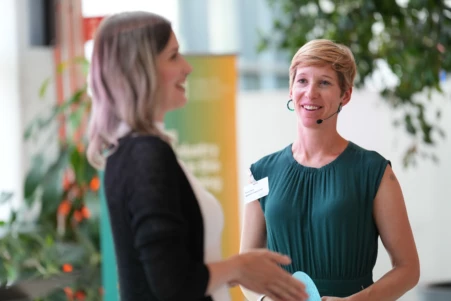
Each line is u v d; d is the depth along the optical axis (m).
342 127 6.48
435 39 4.83
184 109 5.13
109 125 1.87
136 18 1.87
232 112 5.23
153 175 1.76
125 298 1.84
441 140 6.24
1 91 6.91
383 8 4.92
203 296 1.81
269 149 6.73
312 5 5.85
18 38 6.97
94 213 5.71
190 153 5.14
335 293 2.55
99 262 5.59
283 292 1.85
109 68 1.84
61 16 6.88
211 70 5.20
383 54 5.14
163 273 1.69
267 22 9.21
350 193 2.54
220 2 8.86
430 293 5.78
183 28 8.45
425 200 6.31
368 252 2.57
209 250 1.92
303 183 2.61
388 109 6.32
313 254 2.58
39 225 5.86
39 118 6.02
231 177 5.23
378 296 2.47
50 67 6.95
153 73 1.83
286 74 9.54
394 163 6.35
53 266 5.40
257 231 2.74
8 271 5.34
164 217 1.72
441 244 6.28
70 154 5.75
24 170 6.97
